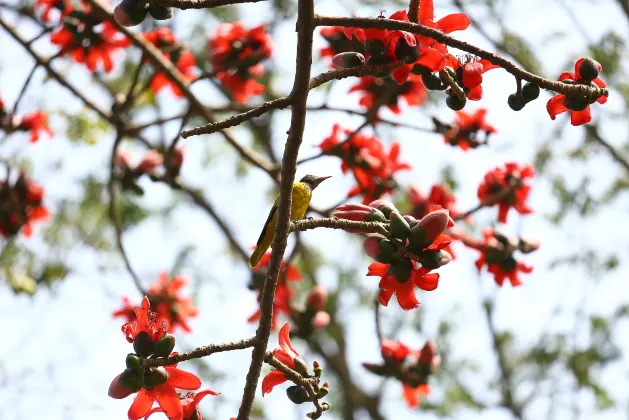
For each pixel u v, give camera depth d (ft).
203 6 9.42
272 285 9.45
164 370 9.74
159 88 22.81
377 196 19.33
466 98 10.57
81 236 29.66
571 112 10.71
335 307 32.73
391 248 9.78
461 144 19.77
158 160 22.68
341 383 34.71
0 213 23.72
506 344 32.14
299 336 20.30
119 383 9.52
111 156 22.38
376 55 10.00
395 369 19.44
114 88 29.58
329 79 9.64
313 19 9.30
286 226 9.41
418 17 10.50
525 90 10.23
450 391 31.89
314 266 33.17
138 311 9.77
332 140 19.40
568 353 30.96
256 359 9.56
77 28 21.80
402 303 9.96
